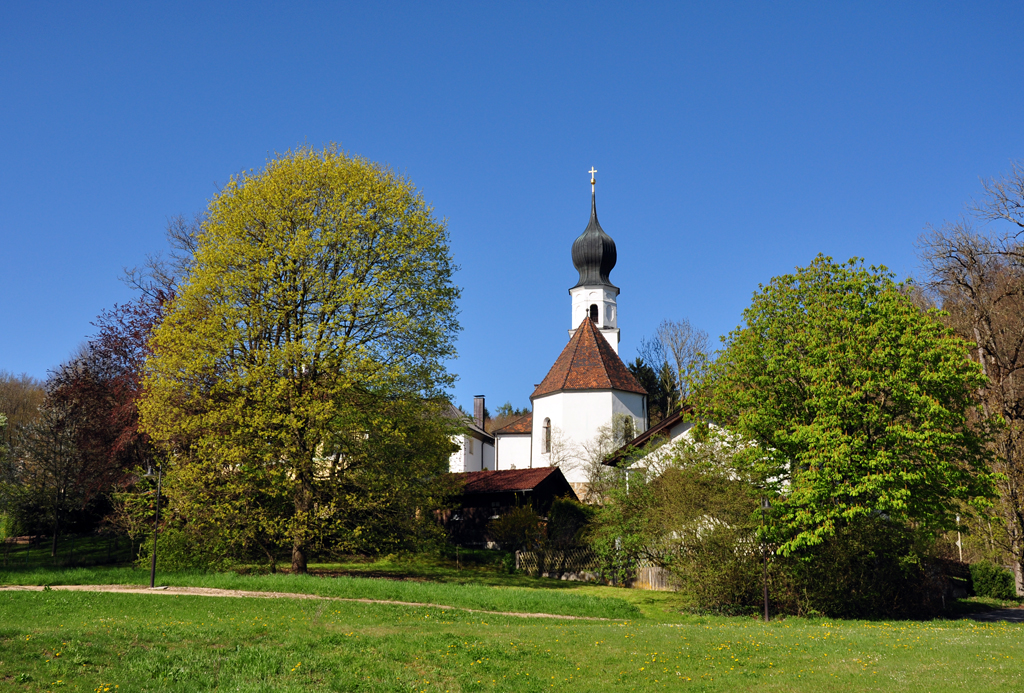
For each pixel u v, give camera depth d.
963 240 31.52
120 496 29.12
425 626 16.34
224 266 26.12
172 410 25.06
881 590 20.92
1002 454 29.47
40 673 11.02
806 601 20.70
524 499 39.16
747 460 21.38
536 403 50.69
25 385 71.38
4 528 37.78
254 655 13.13
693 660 13.11
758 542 20.64
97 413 32.69
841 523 20.48
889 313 20.44
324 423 24.70
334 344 25.55
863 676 11.66
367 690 11.60
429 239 27.98
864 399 20.25
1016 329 31.55
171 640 13.91
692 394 24.31
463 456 62.62
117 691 10.72
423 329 27.19
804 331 21.52
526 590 23.31
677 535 22.83
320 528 26.16
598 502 34.81
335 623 16.45
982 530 32.00
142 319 34.00
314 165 27.50
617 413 48.12
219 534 26.34
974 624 18.92
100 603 18.27
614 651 13.78
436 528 28.58
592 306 61.09
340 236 26.73
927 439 18.80
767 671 12.38
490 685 11.81
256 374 24.42
